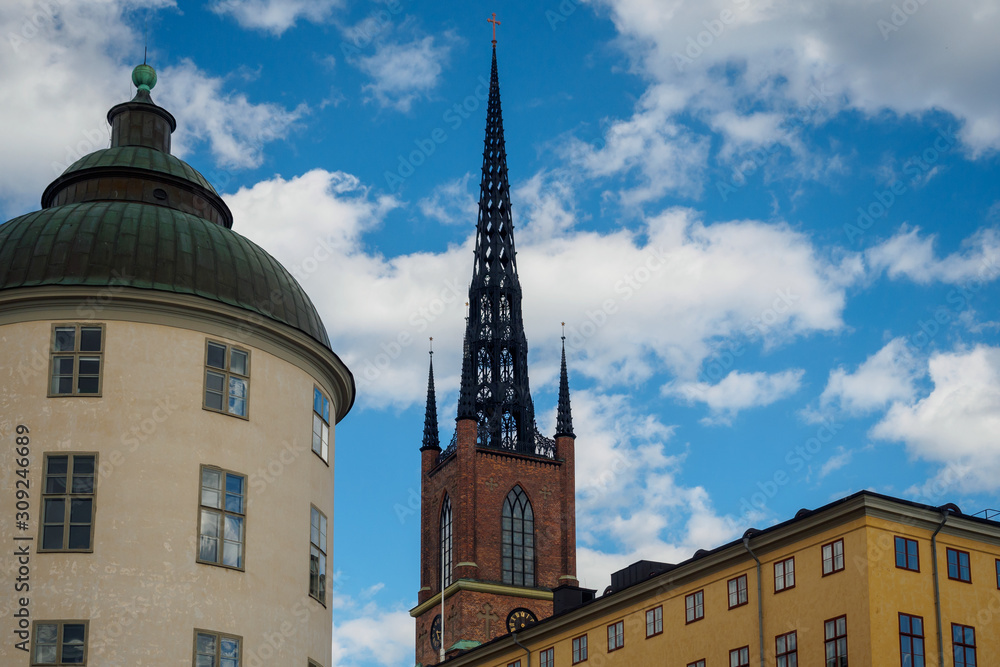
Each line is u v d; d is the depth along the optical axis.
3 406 38.66
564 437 151.12
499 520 145.12
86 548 37.53
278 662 39.66
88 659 36.59
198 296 40.34
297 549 41.41
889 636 53.38
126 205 43.19
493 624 139.38
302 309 44.16
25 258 40.66
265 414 41.38
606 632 68.50
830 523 56.28
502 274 159.88
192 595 38.16
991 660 55.53
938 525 55.88
